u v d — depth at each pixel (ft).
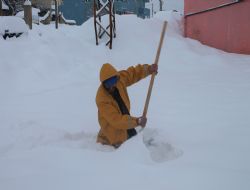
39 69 30.42
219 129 12.61
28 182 8.54
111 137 11.72
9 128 14.21
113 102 11.48
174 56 39.88
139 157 9.59
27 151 11.25
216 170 8.40
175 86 24.26
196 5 48.16
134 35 43.06
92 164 9.46
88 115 17.44
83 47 37.96
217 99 18.94
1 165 10.02
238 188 7.37
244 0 40.42
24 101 22.54
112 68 11.33
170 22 51.83
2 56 30.53
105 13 40.73
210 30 46.68
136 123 11.32
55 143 12.28
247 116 14.51
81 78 30.48
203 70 33.14
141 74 12.62
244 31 41.01
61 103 21.16
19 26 35.86
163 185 7.75
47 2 97.60
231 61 37.70
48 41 35.50
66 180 8.43
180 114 15.81
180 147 10.59
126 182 8.02
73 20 108.68
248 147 10.22
